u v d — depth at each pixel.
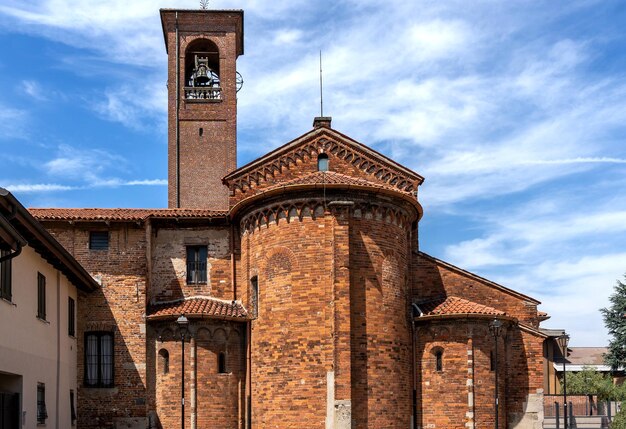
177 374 39.38
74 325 39.03
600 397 64.94
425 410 39.53
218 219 43.38
